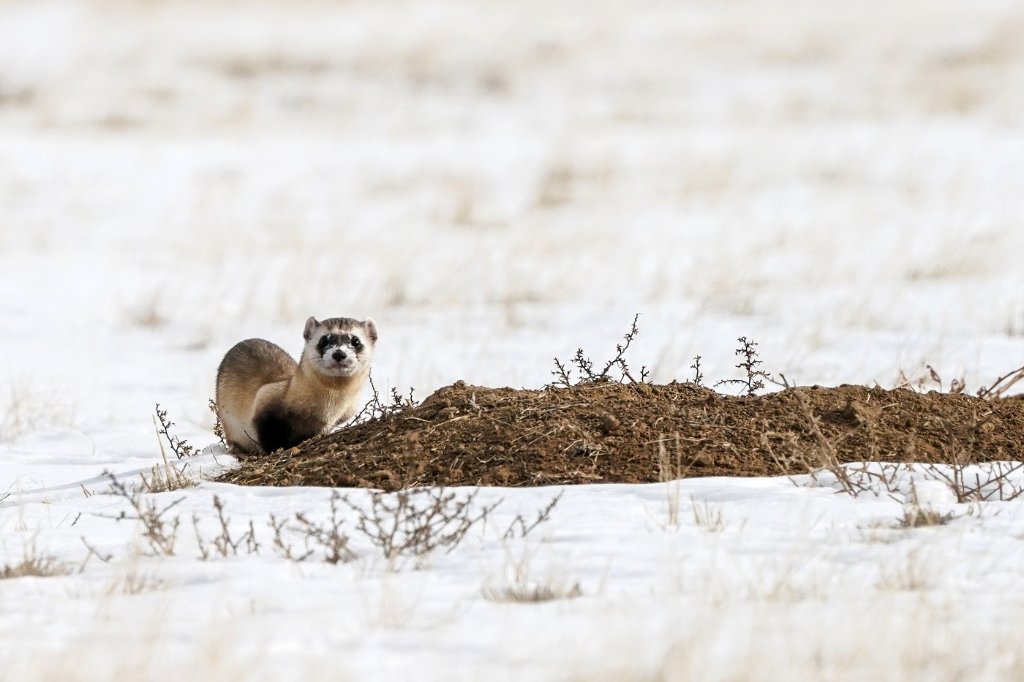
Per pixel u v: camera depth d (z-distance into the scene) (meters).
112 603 6.63
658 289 20.06
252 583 7.02
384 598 6.48
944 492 8.55
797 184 30.47
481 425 9.71
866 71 45.47
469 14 57.94
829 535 7.64
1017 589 6.61
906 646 5.75
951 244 22.91
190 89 45.25
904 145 34.41
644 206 28.69
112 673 5.55
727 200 29.06
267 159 35.66
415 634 6.09
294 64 48.72
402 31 53.78
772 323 17.42
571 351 16.22
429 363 15.65
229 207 29.78
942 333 16.06
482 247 24.59
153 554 7.75
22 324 19.30
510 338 17.22
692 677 5.42
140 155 35.84
